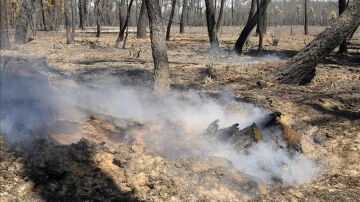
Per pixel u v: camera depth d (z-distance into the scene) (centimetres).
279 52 1747
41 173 438
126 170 454
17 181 430
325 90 905
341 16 944
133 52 1698
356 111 753
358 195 477
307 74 961
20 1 2078
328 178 521
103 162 461
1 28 1736
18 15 2089
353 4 937
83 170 448
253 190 470
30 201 410
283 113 711
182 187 448
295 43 2411
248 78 981
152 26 773
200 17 6303
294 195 475
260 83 923
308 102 781
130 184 444
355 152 586
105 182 441
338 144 611
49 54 1562
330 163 566
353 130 657
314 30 4906
